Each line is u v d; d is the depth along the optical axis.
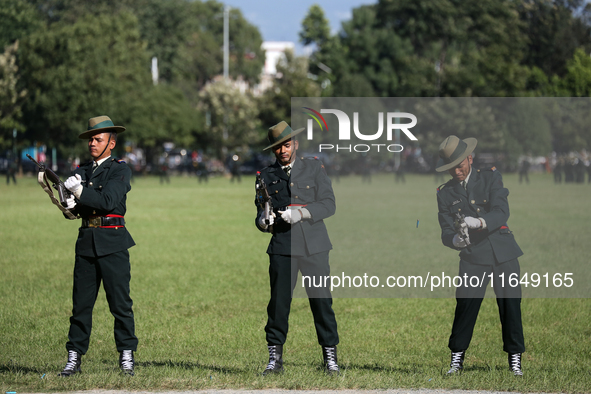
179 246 39.44
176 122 144.50
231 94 148.00
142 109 131.38
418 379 13.93
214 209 64.75
